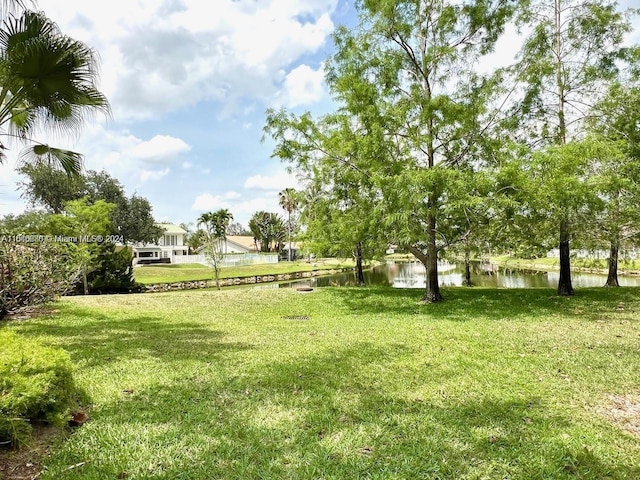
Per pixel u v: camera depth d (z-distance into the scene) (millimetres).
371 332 7320
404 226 9289
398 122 10125
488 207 8977
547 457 2764
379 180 9219
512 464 2678
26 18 4625
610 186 8883
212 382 4223
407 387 4164
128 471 2518
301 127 11430
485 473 2561
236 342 6340
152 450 2773
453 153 10883
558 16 11547
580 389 4145
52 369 3189
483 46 11234
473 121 10516
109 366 4797
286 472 2531
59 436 2961
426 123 10445
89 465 2574
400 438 3010
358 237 10453
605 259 16109
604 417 3461
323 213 12031
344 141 10758
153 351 5625
